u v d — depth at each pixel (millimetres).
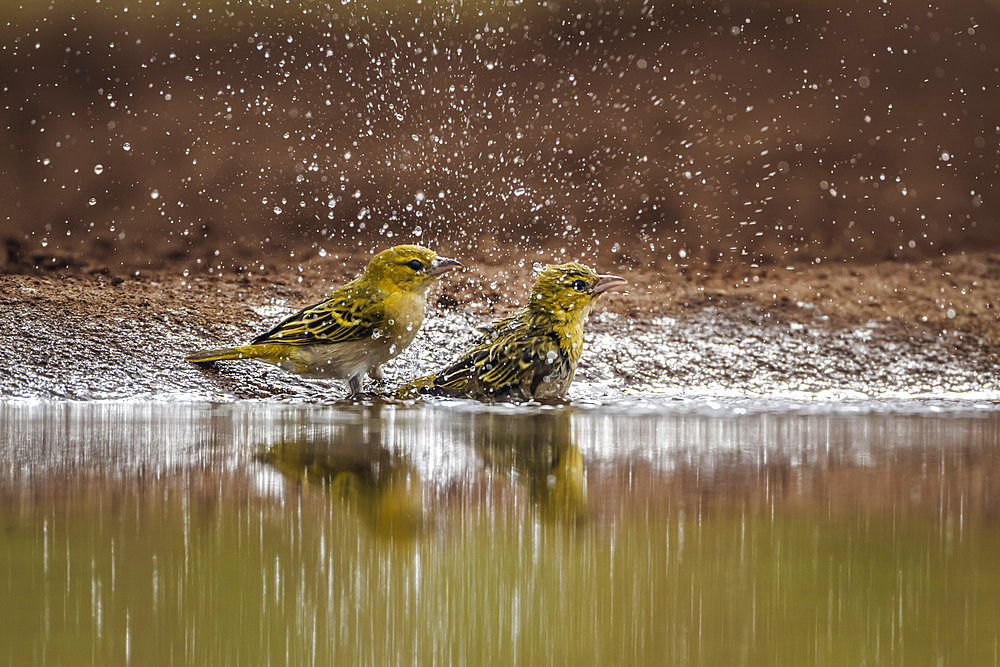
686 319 13930
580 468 6828
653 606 4141
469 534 5133
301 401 10211
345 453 7262
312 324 10227
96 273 15266
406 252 10336
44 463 6797
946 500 5977
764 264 17984
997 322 14227
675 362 12070
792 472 6781
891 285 16266
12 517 5371
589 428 8695
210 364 11023
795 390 11133
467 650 3709
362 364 10484
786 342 13016
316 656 3594
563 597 4246
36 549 4785
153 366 10953
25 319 12070
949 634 3875
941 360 12453
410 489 6109
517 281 15695
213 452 7250
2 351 10992
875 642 3752
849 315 14461
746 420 9266
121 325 12133
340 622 3875
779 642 3797
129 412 9305
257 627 3898
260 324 12570
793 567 4652
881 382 11562
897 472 6781
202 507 5621
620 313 14125
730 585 4422
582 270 10516
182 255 16750
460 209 19891
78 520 5301
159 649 3648
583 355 12195
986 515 5617
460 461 7012
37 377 10430
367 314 10273
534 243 18688
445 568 4582
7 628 3855
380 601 4172
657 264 17703
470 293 14711
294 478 6379
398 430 8422
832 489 6254
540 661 3580
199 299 13602
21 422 8656
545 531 5195
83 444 7574
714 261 18141
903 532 5277
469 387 10344
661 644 3719
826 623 3953
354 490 6055
